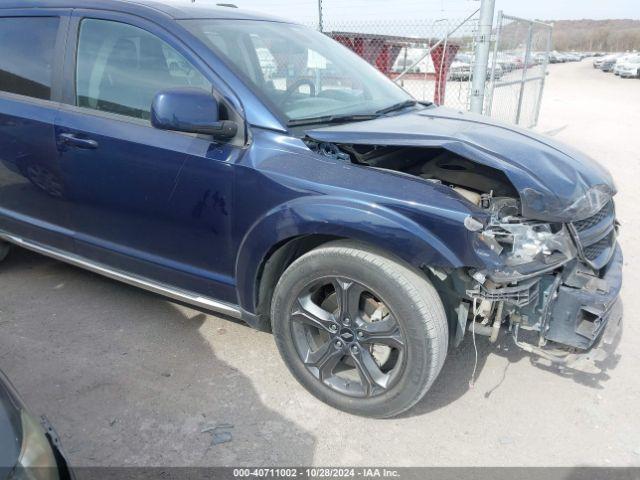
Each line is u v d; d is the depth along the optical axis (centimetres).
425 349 233
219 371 299
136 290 386
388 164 278
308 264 249
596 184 267
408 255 224
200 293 297
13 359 306
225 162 262
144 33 291
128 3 304
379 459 242
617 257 285
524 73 941
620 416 270
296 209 242
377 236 227
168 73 285
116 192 301
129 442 249
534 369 303
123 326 341
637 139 1052
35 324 342
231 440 251
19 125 327
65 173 317
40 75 327
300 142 258
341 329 253
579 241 248
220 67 271
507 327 259
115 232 315
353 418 266
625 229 531
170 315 354
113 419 262
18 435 149
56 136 313
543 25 1002
